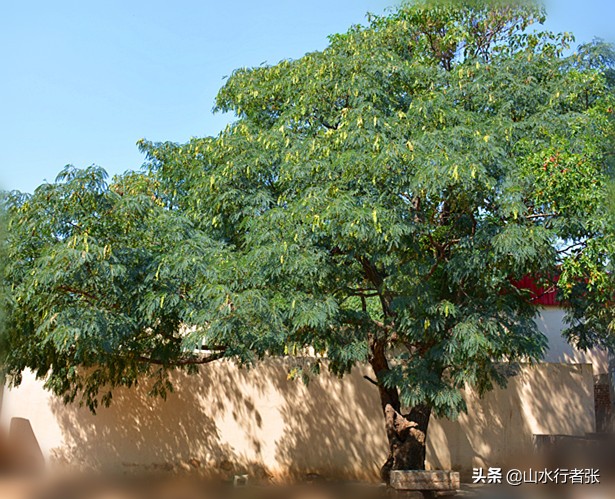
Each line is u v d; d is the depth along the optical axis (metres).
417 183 9.27
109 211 9.58
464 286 10.71
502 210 9.51
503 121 10.84
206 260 9.94
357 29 14.21
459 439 14.72
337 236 9.65
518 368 14.07
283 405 14.51
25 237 9.38
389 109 11.73
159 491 12.12
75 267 8.72
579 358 17.08
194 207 11.71
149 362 11.70
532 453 13.55
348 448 14.45
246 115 13.09
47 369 11.45
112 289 9.43
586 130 10.52
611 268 9.27
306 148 10.71
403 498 10.99
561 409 15.16
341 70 11.84
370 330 11.09
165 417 14.12
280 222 10.05
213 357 12.45
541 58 12.50
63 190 9.38
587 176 9.46
